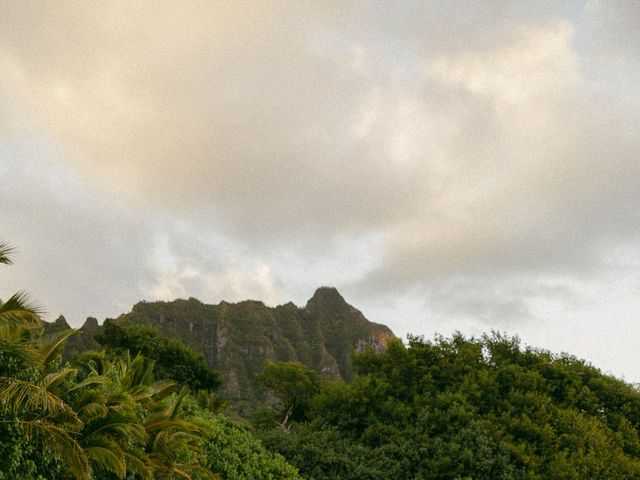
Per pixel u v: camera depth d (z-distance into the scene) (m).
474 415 27.89
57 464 12.06
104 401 12.98
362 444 28.27
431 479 24.98
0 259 11.16
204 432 19.06
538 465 25.19
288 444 27.42
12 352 11.43
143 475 13.52
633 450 29.30
